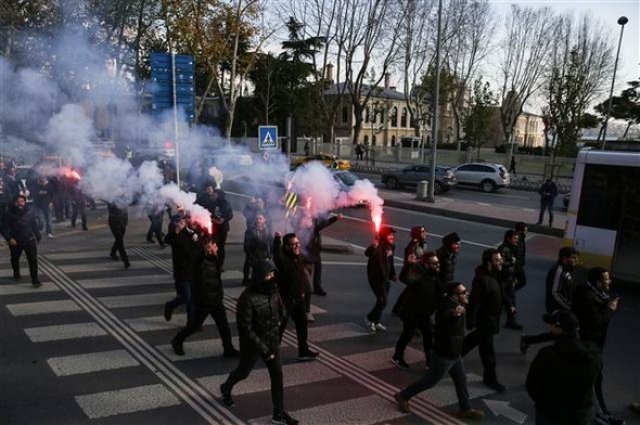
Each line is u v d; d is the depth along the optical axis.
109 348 7.16
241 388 6.21
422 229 8.33
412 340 8.00
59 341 7.33
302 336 7.04
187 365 6.74
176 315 8.48
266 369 6.74
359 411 5.82
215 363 6.82
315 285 10.09
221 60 24.25
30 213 9.59
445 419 5.75
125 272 10.84
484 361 6.53
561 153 43.12
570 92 41.88
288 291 6.86
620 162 11.31
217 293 6.86
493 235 17.58
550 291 7.39
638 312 10.02
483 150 54.19
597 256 11.65
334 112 46.16
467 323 6.48
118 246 11.14
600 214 11.59
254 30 24.14
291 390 6.24
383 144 73.56
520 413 5.96
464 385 5.75
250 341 5.34
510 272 8.52
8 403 5.66
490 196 29.19
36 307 8.62
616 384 6.88
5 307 8.59
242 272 11.34
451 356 5.57
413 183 29.45
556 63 47.72
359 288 10.70
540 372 4.34
